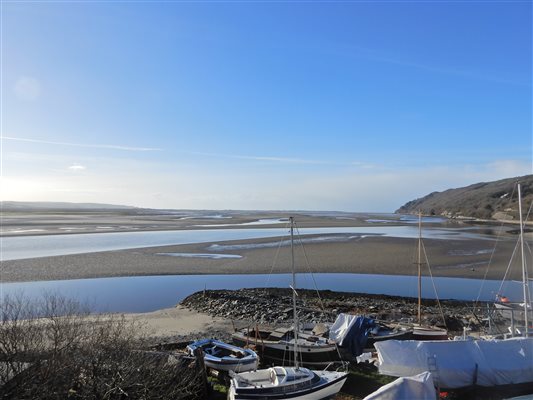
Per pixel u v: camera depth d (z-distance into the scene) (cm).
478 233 7738
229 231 8362
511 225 10275
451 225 10594
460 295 3316
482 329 2309
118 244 6050
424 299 3116
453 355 1570
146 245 5912
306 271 4175
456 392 1521
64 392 1162
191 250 5372
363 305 2973
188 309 2908
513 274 3941
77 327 1485
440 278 3850
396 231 8362
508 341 1625
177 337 2259
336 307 2928
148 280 3812
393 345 1599
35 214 16638
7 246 5781
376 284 3684
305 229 9000
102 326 1691
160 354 1470
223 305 2914
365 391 1630
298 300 3117
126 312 2859
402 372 1535
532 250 5138
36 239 6694
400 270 4178
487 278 3819
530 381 1555
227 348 1883
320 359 1870
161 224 10725
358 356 1884
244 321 2634
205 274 4053
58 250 5378
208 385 1585
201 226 9894
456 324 2478
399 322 2441
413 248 5478
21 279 3766
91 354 1244
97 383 1206
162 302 3127
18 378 1102
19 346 1259
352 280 3828
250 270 4222
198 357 1550
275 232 8081
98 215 16588
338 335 1986
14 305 2167
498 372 1539
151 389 1276
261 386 1456
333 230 8644
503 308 2269
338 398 1562
